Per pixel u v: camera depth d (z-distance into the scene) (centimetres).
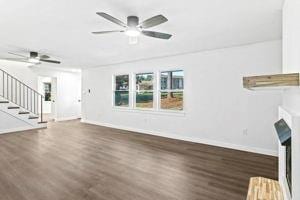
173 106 519
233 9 229
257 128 382
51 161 333
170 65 512
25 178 266
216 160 342
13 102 636
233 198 219
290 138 123
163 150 401
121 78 648
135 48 425
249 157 357
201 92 457
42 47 418
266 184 181
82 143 455
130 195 224
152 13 241
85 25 283
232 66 409
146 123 570
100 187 242
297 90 134
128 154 374
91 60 579
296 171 114
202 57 453
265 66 369
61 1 211
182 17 253
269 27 290
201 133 460
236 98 405
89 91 757
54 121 810
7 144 444
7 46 410
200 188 242
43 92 1054
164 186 246
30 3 215
